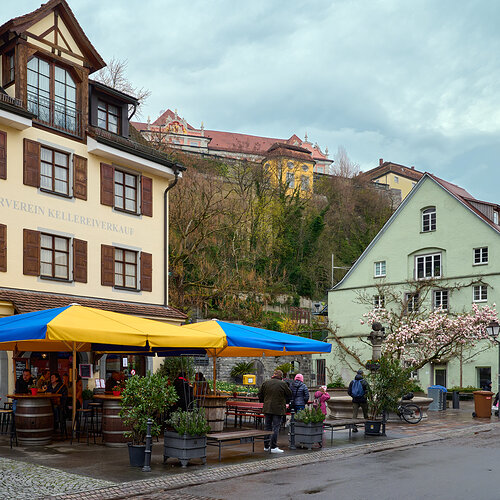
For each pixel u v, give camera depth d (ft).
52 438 49.24
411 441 52.65
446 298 130.21
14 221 67.62
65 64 75.05
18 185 68.33
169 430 39.06
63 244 73.56
